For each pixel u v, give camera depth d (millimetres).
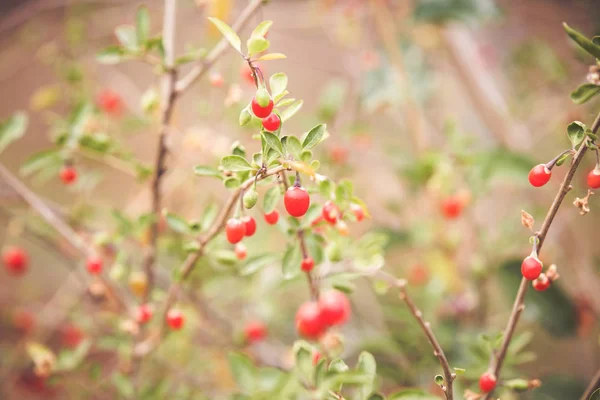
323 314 398
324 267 416
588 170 621
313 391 367
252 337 555
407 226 690
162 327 458
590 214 715
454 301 614
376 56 720
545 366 696
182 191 638
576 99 344
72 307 649
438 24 665
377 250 411
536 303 578
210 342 638
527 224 348
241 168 344
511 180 567
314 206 387
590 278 646
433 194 613
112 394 631
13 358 664
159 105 456
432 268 621
